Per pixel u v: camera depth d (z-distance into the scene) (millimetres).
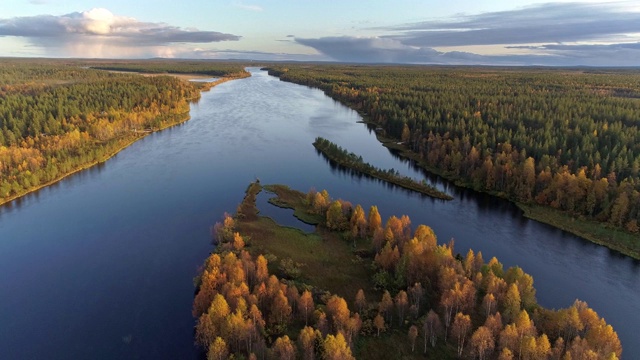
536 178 134375
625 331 76000
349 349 59188
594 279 92438
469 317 67750
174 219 118938
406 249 84562
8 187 130750
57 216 120875
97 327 76625
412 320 71500
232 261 78625
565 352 62406
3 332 75375
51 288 87875
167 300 83812
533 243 107812
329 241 102688
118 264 96750
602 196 117562
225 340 63406
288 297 72812
